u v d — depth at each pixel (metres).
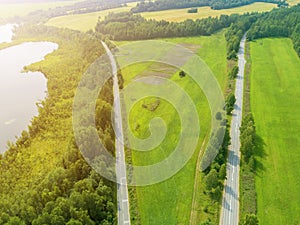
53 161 106.19
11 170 102.56
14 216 75.44
